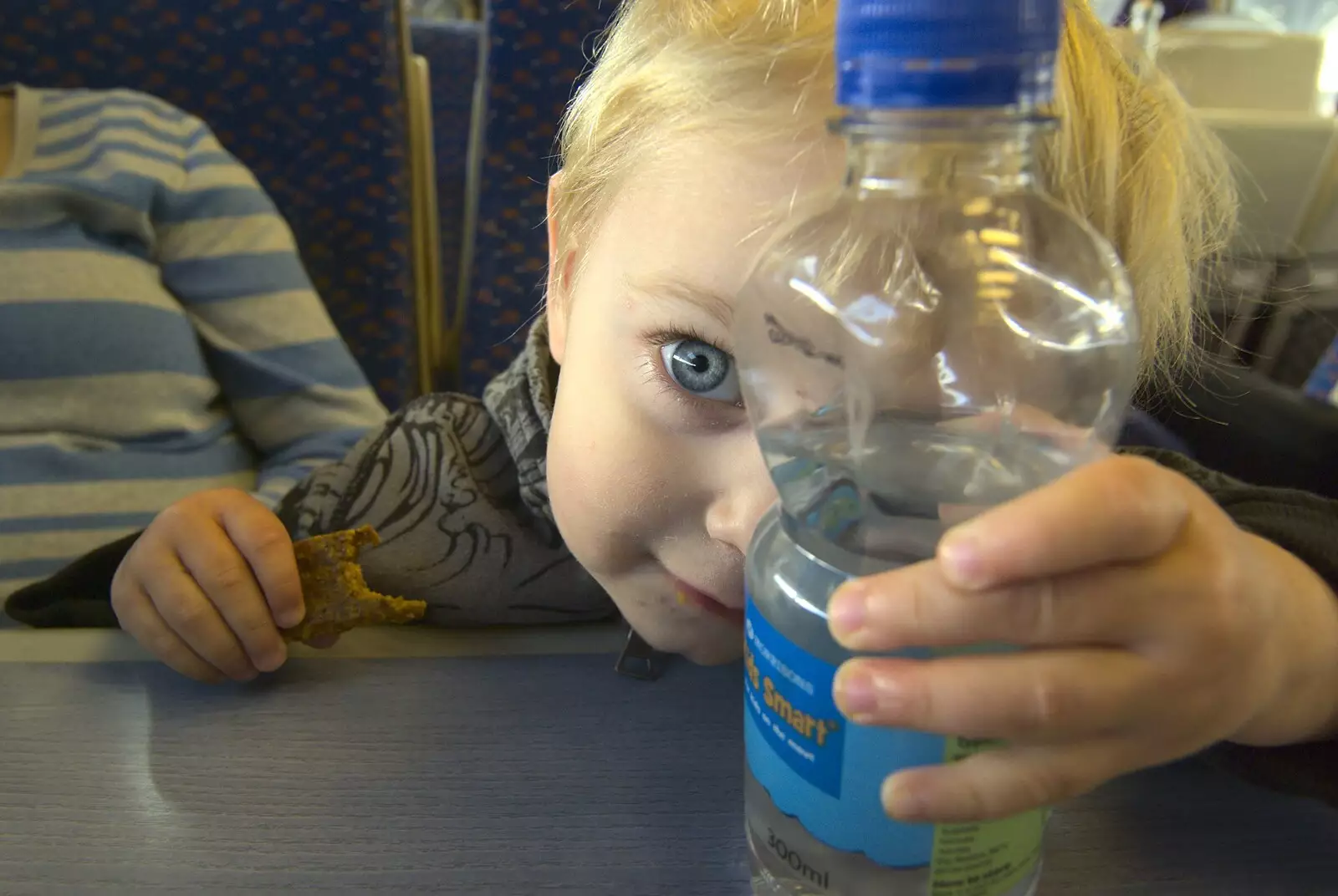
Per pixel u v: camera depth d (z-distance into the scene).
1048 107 0.38
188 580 0.54
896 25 0.26
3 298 1.12
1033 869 0.35
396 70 1.33
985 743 0.29
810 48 0.41
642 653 0.54
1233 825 0.42
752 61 0.41
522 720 0.49
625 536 0.49
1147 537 0.27
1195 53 1.72
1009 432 0.39
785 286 0.37
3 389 1.12
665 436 0.45
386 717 0.49
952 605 0.27
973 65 0.25
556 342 0.61
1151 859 0.40
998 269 0.37
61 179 1.18
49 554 1.07
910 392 0.39
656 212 0.42
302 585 0.56
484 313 1.28
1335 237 1.41
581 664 0.54
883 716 0.27
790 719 0.30
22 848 0.40
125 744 0.47
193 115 1.32
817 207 0.38
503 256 1.26
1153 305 0.52
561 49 1.18
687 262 0.41
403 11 1.34
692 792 0.44
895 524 0.36
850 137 0.34
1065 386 0.38
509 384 0.79
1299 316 1.32
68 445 1.13
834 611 0.28
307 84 1.31
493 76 1.19
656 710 0.50
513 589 0.74
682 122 0.42
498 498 0.78
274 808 0.42
